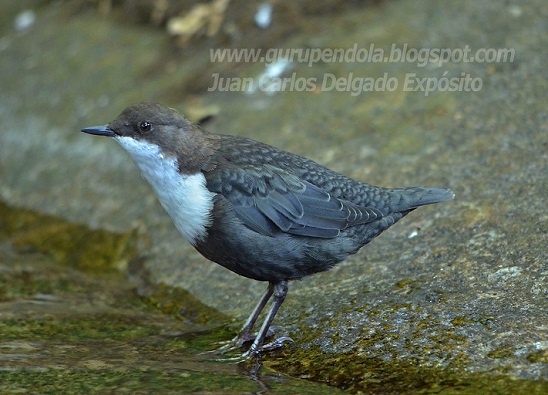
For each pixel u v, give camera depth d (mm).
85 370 7715
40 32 17281
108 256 11953
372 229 8664
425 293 8320
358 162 11383
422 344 7598
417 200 8727
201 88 14164
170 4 16156
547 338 7230
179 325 9500
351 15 14641
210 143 8680
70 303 10266
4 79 16375
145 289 10750
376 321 8109
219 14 15391
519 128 10945
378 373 7410
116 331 9188
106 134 8852
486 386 6875
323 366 7746
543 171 9898
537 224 8953
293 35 14531
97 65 15750
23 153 14711
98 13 17203
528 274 8188
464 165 10570
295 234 8383
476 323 7652
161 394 7105
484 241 8969
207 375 7664
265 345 8297
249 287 9875
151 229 11945
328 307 8633
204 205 8406
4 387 7250
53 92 15539
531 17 13336
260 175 8422
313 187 8500
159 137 8586
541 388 6703
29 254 12453
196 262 10750
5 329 9086
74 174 13820
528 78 11961
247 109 13312
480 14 13703
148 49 15672
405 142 11484
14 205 13766
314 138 12188
